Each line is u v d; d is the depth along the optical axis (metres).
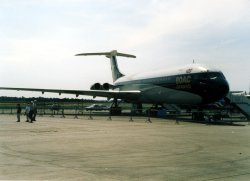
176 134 20.20
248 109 40.12
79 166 9.91
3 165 10.01
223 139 17.58
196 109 39.09
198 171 9.31
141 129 23.67
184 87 35.28
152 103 45.09
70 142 15.73
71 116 44.25
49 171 9.16
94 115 47.38
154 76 41.88
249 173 9.10
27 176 8.52
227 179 8.38
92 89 48.50
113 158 11.35
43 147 13.96
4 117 41.53
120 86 53.50
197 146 14.66
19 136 18.36
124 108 97.25
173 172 9.16
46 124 28.30
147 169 9.54
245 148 14.09
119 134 19.89
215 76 32.56
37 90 44.09
